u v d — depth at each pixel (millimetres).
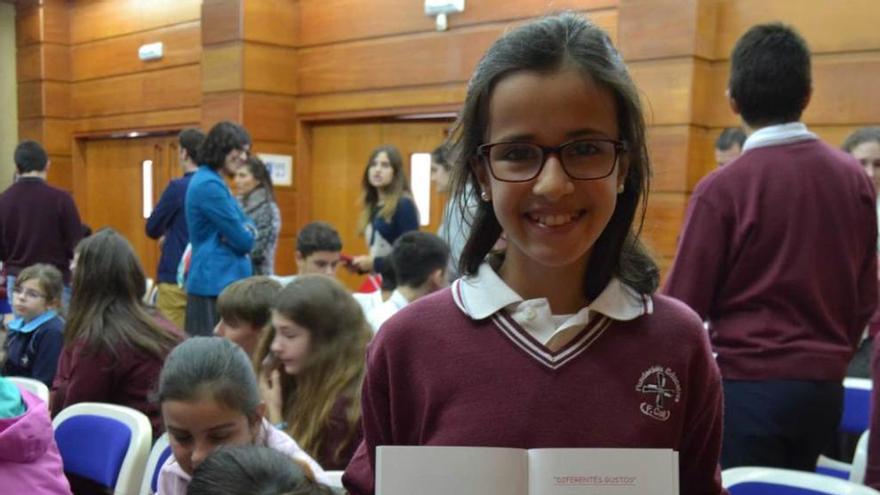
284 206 5453
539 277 813
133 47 6883
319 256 3076
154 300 4508
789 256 1575
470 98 786
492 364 788
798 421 1582
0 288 4605
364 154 5254
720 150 3105
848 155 1679
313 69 5359
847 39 3164
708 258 1635
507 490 712
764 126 1647
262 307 2090
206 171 3416
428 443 797
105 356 2174
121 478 1784
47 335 2820
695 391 819
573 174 727
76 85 7609
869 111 3123
